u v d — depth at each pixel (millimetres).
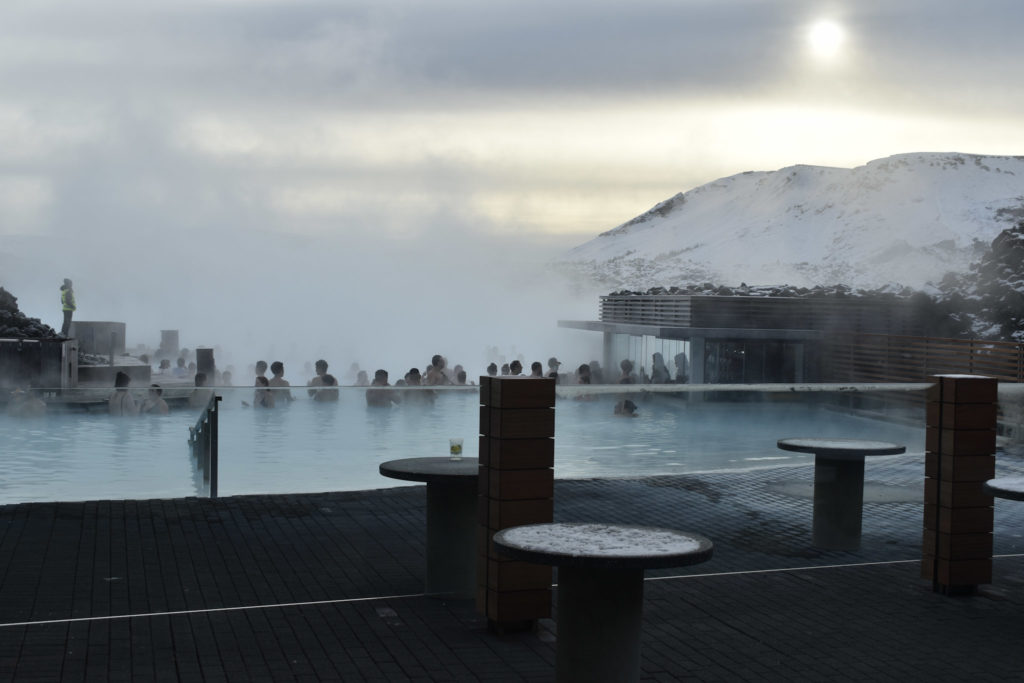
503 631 6617
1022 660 6371
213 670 5922
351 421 12305
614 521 10484
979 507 7820
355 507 10742
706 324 25375
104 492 11906
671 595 7754
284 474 12016
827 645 6621
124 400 12008
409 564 8430
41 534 9281
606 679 5113
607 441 14430
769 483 12742
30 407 11969
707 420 14664
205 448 11797
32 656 6098
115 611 7051
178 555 8633
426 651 6316
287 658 6156
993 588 8023
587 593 5137
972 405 7793
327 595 7516
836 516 9344
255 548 8914
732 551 9242
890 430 15383
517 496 6535
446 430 12781
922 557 8328
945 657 6410
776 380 25047
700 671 6113
